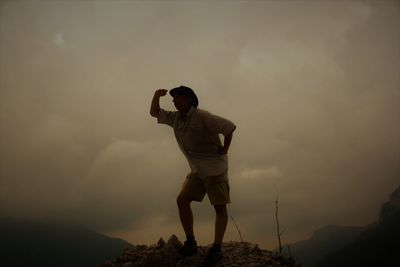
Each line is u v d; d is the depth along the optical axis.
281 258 3.23
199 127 2.93
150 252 3.24
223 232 3.02
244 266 2.99
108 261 3.39
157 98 3.24
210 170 2.97
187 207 3.14
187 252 3.10
